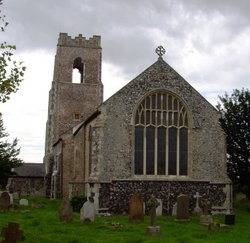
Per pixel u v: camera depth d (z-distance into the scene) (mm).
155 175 26125
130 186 25391
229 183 27062
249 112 32219
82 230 17188
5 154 35594
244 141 32188
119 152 25594
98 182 24812
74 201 25562
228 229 19094
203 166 26938
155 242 14750
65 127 45406
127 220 21562
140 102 26484
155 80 26922
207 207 22609
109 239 15164
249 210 31516
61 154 36688
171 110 27000
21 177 53375
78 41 47594
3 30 14906
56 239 14820
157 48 27422
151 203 17016
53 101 45844
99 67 47750
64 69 46750
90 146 28484
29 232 16062
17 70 14680
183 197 21344
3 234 14180
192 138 27016
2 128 37125
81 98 46500
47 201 32375
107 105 25891
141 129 26344
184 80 27469
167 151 26531
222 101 33219
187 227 19062
